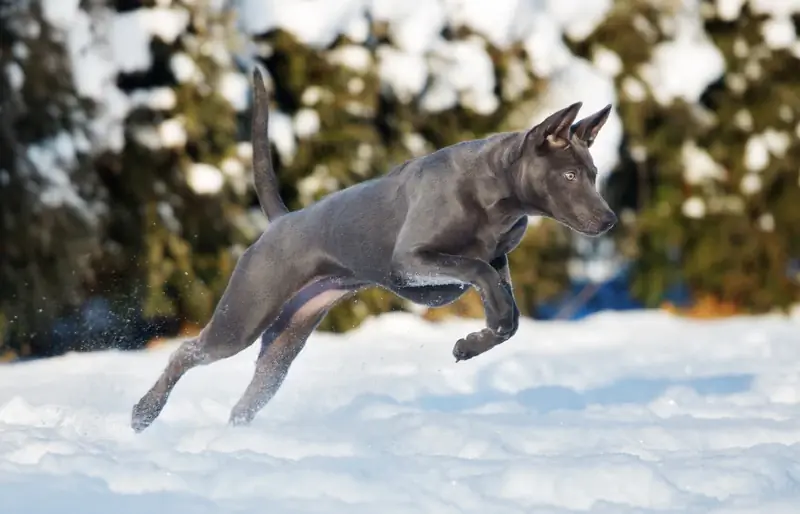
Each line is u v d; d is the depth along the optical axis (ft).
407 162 24.66
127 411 27.45
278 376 26.22
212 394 30.17
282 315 26.23
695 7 54.95
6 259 45.39
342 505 16.62
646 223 56.24
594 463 18.99
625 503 17.34
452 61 50.26
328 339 46.85
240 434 21.53
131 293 47.60
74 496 16.87
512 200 23.63
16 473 18.34
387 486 17.60
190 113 46.78
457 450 21.02
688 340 45.60
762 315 58.29
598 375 34.35
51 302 45.80
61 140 45.09
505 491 17.97
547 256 54.65
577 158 23.32
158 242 47.55
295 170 49.65
